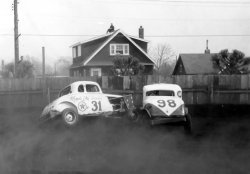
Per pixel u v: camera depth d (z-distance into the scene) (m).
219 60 27.73
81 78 21.17
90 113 14.62
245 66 27.66
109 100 15.77
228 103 20.28
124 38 36.69
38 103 20.97
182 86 20.77
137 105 19.91
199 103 20.53
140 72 26.45
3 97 20.89
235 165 8.16
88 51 37.56
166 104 13.84
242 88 20.66
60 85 21.09
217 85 20.70
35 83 21.28
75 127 14.37
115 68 26.28
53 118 14.51
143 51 36.78
